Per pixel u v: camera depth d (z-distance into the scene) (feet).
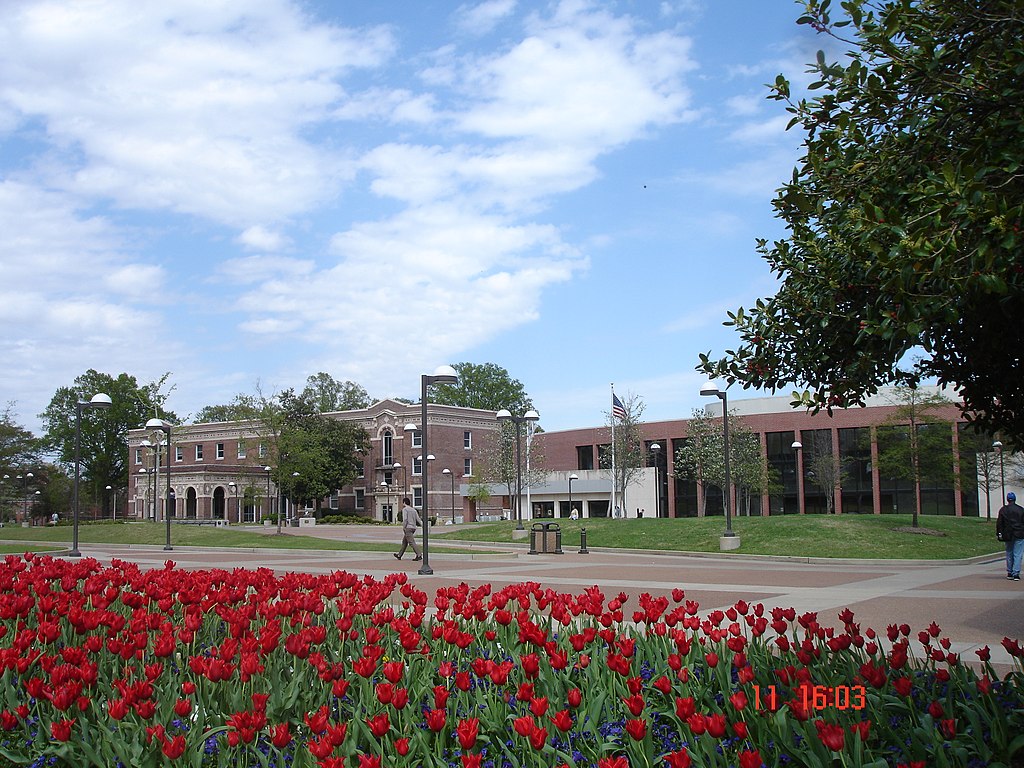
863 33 17.53
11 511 311.06
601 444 255.70
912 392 128.47
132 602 27.27
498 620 24.34
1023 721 17.81
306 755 15.33
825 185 19.29
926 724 15.99
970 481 144.87
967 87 16.40
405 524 94.63
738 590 59.93
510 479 242.37
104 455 334.24
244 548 121.60
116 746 15.47
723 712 18.39
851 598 54.75
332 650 23.49
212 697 18.69
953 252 14.43
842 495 217.36
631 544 122.21
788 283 20.40
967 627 41.83
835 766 15.28
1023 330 18.25
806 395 20.88
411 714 16.67
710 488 240.94
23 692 20.06
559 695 18.61
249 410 193.57
